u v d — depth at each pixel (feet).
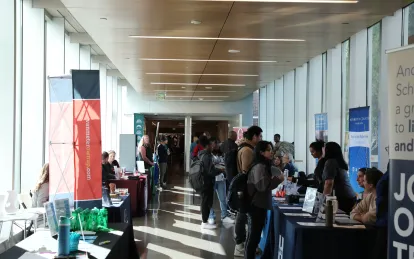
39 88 26.43
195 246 22.04
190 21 22.18
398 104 8.68
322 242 13.47
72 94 16.29
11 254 10.97
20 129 22.66
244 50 28.73
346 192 17.98
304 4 19.13
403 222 8.48
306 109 39.29
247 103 64.49
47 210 12.94
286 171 24.00
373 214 14.17
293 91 43.60
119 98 62.75
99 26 23.30
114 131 58.23
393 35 23.36
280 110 48.98
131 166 36.86
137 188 31.30
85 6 19.86
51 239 12.53
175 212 32.94
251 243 17.04
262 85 45.73
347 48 30.04
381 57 24.58
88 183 16.19
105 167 30.40
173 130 106.73
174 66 35.04
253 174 16.79
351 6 19.35
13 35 20.77
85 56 39.60
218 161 35.22
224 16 21.24
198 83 44.83
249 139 19.21
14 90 20.79
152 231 25.77
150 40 26.32
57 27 29.73
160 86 47.78
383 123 24.12
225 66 34.71
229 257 19.93
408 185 8.41
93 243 12.14
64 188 16.29
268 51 28.94
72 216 13.58
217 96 57.26
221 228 26.71
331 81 32.86
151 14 21.04
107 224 14.96
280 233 16.63
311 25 22.67
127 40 26.43
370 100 26.16
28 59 25.39
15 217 16.88
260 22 22.21
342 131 30.91
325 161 18.42
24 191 22.77
